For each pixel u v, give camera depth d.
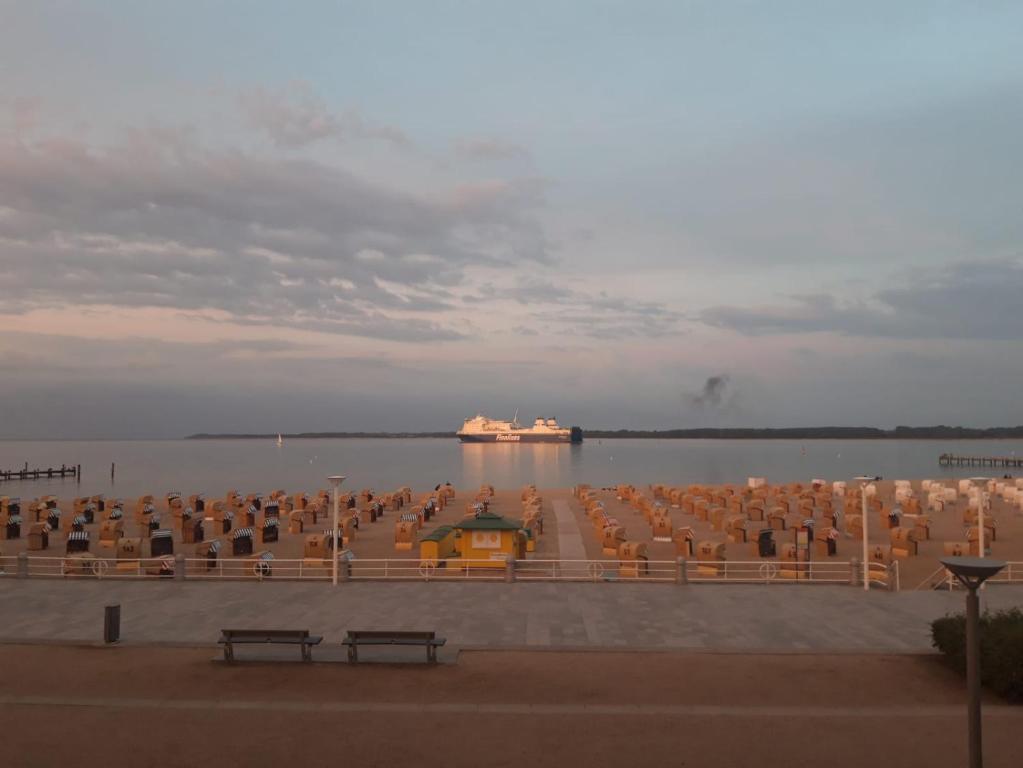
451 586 20.95
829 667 13.78
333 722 11.13
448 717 11.33
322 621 17.27
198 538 38.31
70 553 32.16
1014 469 132.25
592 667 13.80
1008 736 10.52
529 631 16.38
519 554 27.98
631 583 21.31
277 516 46.00
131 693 12.40
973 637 8.12
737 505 46.28
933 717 11.30
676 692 12.47
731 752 10.06
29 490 88.12
